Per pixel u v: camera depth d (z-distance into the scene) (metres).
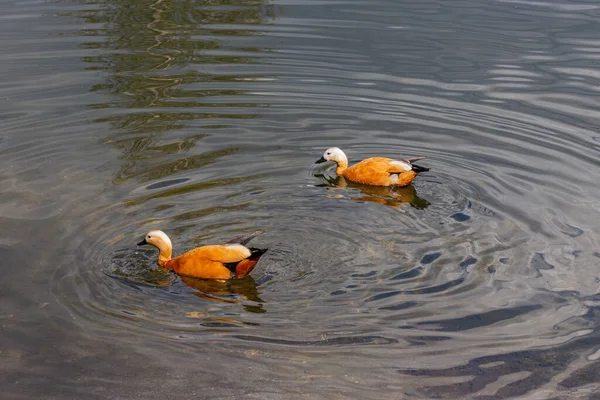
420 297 9.60
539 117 15.73
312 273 10.21
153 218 11.52
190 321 9.05
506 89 17.19
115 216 11.51
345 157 13.64
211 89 17.02
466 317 9.18
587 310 9.34
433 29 21.27
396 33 20.89
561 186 12.88
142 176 12.93
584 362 8.35
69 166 13.21
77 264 10.18
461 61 18.83
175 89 16.97
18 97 16.33
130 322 8.99
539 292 9.72
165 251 10.41
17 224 11.12
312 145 14.59
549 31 21.17
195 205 12.00
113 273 10.09
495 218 11.81
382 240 11.13
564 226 11.49
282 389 7.87
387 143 14.72
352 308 9.35
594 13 22.97
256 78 17.69
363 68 18.33
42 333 8.70
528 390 7.91
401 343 8.66
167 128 15.04
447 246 10.93
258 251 9.95
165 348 8.49
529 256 10.61
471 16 22.62
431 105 16.33
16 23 21.42
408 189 12.91
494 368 8.26
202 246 10.48
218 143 14.45
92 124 15.09
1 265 10.03
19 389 7.81
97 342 8.56
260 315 9.19
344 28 21.30
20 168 13.06
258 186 12.83
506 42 20.19
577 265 10.38
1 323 8.85
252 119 15.60
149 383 7.93
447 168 13.67
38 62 18.39
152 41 20.12
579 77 17.81
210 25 21.58
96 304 9.34
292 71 18.09
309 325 8.99
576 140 14.69
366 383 7.97
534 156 14.08
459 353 8.50
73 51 19.17
